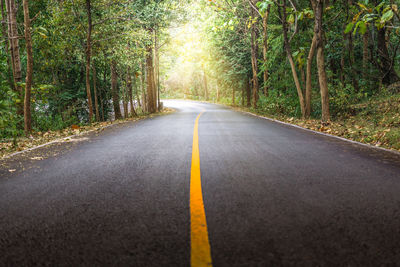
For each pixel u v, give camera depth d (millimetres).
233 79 34875
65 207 3180
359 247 2219
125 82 27484
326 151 6254
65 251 2238
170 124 13562
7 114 9422
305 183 3881
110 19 16688
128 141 8234
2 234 2564
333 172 4457
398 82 16500
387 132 7977
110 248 2258
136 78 32156
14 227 2703
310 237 2377
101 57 19188
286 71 18734
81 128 13336
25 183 4215
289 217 2775
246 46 30156
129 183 4027
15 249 2293
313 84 19594
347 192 3506
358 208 2994
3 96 10539
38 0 16469
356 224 2615
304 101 16312
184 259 2084
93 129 12227
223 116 20000
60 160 5828
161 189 3705
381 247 2217
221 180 4059
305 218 2750
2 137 11141
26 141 9688
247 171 4547
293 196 3369
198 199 3301
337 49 19000
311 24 17359
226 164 5047
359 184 3832
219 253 2146
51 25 16109
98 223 2730
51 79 20234
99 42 18047
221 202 3195
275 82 19797
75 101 21594
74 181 4227
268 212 2898
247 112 25797
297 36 17375
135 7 20844
